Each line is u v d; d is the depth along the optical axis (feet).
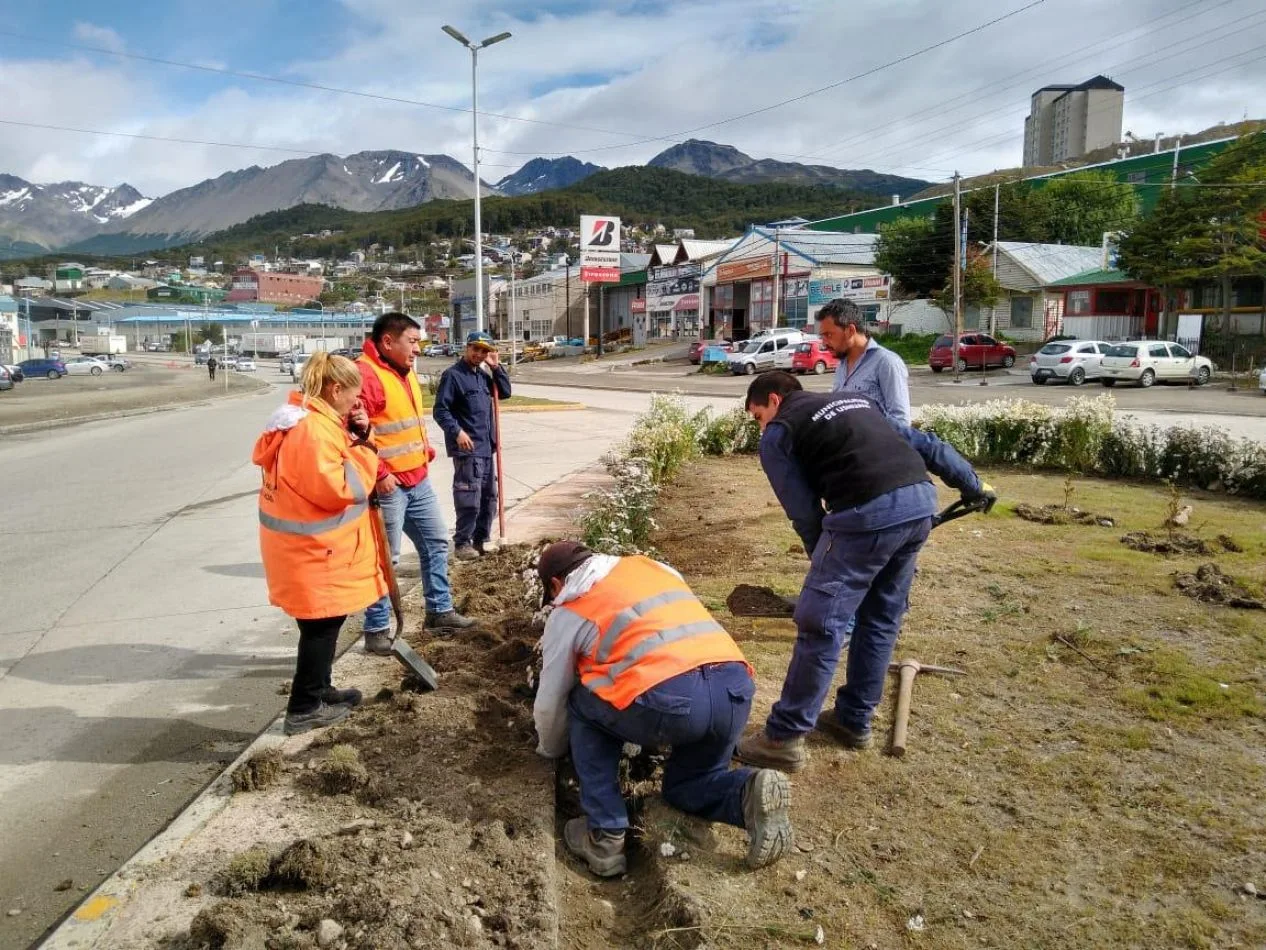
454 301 378.53
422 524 16.71
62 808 11.39
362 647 16.65
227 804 10.87
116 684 15.58
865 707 12.13
